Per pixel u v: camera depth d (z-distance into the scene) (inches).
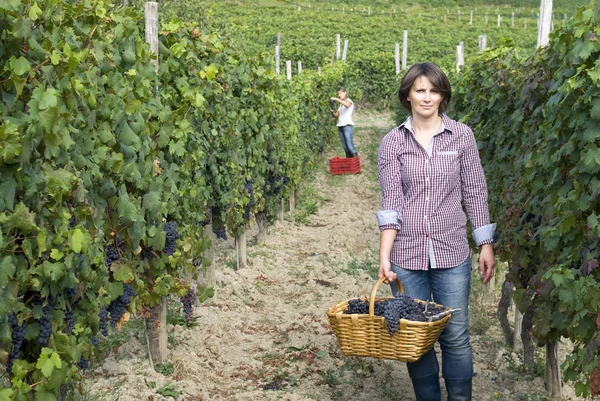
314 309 274.1
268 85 329.4
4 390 107.6
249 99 316.8
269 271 328.2
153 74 196.1
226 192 283.1
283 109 400.5
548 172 172.9
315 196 531.2
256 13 2050.9
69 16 149.0
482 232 166.2
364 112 1162.0
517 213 198.2
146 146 186.2
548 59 183.3
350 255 369.7
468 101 315.3
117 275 172.9
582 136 149.6
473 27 1998.0
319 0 2664.9
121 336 226.4
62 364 128.1
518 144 224.1
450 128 163.2
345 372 212.5
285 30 1771.7
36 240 120.9
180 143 211.2
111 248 171.5
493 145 270.7
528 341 205.5
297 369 215.8
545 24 245.0
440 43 1702.8
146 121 188.2
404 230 163.5
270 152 361.1
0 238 107.7
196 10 639.8
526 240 184.2
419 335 143.7
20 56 120.0
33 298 128.3
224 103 280.7
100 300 157.0
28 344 131.0
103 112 161.0
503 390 198.5
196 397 194.5
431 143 162.7
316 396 198.4
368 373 212.4
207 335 239.5
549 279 162.6
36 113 118.0
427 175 161.5
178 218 217.3
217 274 308.5
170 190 204.5
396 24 1968.5
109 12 184.2
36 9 117.9
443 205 162.9
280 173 382.0
